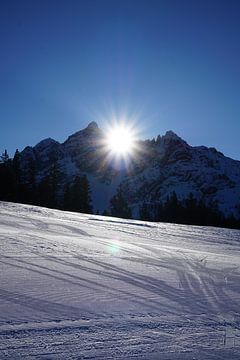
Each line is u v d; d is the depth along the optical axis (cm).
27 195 6825
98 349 405
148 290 696
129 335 454
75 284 687
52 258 958
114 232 2223
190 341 452
